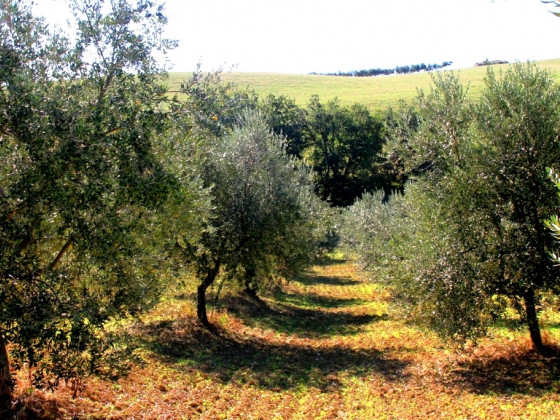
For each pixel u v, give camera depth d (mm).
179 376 12711
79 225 7039
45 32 7992
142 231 8797
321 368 14883
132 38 8508
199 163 13109
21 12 7508
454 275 11680
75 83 8062
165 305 19453
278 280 21844
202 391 11945
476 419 9836
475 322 11734
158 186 7641
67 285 7668
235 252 17062
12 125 6727
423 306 12602
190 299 20922
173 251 14820
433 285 11891
